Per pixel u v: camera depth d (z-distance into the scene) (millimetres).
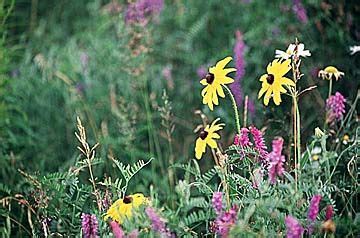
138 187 4289
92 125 4758
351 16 4598
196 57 5543
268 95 3047
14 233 3877
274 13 5348
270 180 2723
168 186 4324
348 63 4453
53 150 4941
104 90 5383
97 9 6434
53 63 5898
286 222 2627
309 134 4309
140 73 5152
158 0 5785
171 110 5188
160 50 5719
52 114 5262
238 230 2629
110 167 4523
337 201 3572
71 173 3582
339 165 3631
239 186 3213
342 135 3752
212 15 5742
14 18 6441
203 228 3598
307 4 4953
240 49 4824
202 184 3162
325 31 4719
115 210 2977
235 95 4758
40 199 3480
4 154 4637
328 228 2695
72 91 5281
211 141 3068
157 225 2734
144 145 4930
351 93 4348
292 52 3098
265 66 5090
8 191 3785
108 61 5570
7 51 5023
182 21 5883
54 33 6598
